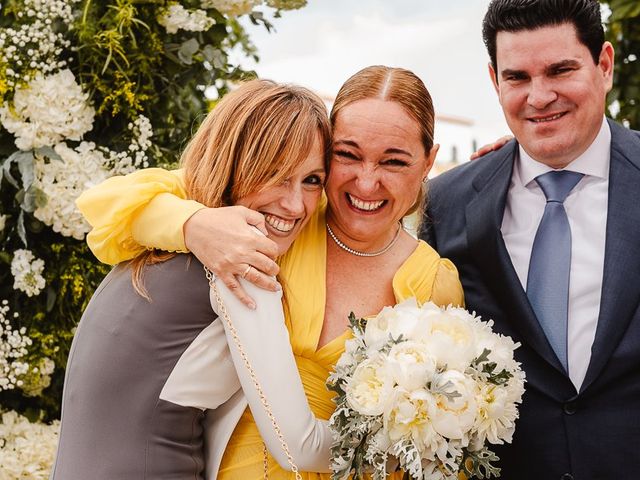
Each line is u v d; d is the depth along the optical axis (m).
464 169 2.65
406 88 2.06
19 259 2.54
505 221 2.46
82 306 2.64
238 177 1.94
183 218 1.88
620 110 3.51
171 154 2.84
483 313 2.41
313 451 1.89
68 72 2.56
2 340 2.60
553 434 2.25
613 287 2.21
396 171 2.06
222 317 1.87
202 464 1.98
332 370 2.08
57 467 1.93
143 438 1.87
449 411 1.79
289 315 2.08
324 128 1.99
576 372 2.27
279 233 2.01
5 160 2.54
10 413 2.68
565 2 2.20
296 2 2.86
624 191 2.29
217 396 1.95
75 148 2.62
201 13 2.72
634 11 3.27
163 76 2.77
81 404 1.92
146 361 1.88
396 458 1.94
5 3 2.67
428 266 2.26
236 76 2.95
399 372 1.80
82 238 2.56
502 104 2.35
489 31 2.35
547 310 2.30
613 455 2.20
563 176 2.37
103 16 2.62
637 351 2.18
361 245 2.22
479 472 1.92
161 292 1.91
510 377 1.92
